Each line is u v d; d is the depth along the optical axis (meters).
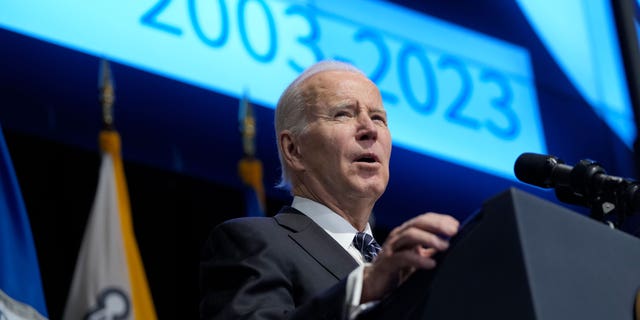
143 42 6.89
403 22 8.48
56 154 6.36
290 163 4.13
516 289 2.24
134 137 6.71
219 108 7.16
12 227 5.50
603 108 9.37
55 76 6.48
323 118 4.04
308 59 7.71
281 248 3.58
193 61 7.10
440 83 8.50
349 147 3.94
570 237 2.36
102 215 6.01
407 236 2.51
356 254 3.81
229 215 6.95
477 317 2.29
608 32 9.59
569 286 2.27
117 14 6.81
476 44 8.88
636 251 2.51
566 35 9.50
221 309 3.38
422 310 2.42
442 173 8.30
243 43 7.39
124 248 5.96
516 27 9.20
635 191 3.21
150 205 6.64
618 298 2.36
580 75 9.40
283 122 4.21
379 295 2.69
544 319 2.17
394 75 8.26
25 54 6.41
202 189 6.91
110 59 6.70
